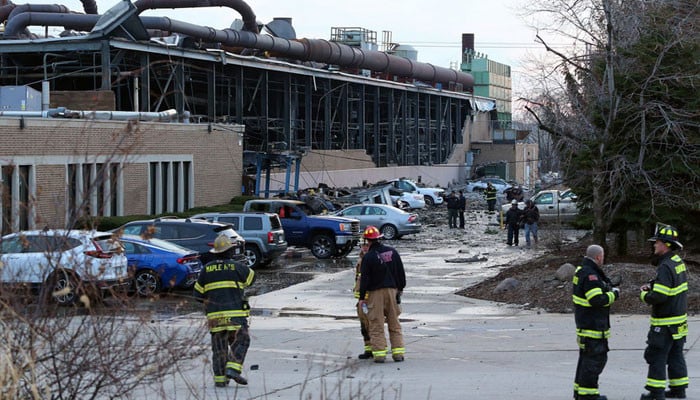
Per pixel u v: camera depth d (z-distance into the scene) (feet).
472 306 67.05
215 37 170.50
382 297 44.19
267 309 66.54
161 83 163.12
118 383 21.04
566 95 79.61
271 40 189.67
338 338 53.06
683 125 77.71
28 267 20.99
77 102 127.95
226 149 144.77
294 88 217.97
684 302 33.40
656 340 33.19
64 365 20.65
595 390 32.71
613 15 75.41
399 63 266.36
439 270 92.79
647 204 78.89
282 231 98.02
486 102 349.20
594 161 78.59
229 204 142.82
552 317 60.95
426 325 58.29
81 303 20.65
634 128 77.15
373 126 259.19
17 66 145.38
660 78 74.95
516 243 122.11
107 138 106.52
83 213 20.95
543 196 138.92
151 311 25.80
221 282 36.45
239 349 36.70
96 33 132.16
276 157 166.09
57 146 100.07
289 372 41.65
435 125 305.12
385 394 35.96
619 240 86.58
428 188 223.51
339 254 109.09
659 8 76.02
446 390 37.09
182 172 131.75
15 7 169.37
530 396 35.86
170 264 70.59
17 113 102.27
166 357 22.91
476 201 230.89
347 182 226.58
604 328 32.63
